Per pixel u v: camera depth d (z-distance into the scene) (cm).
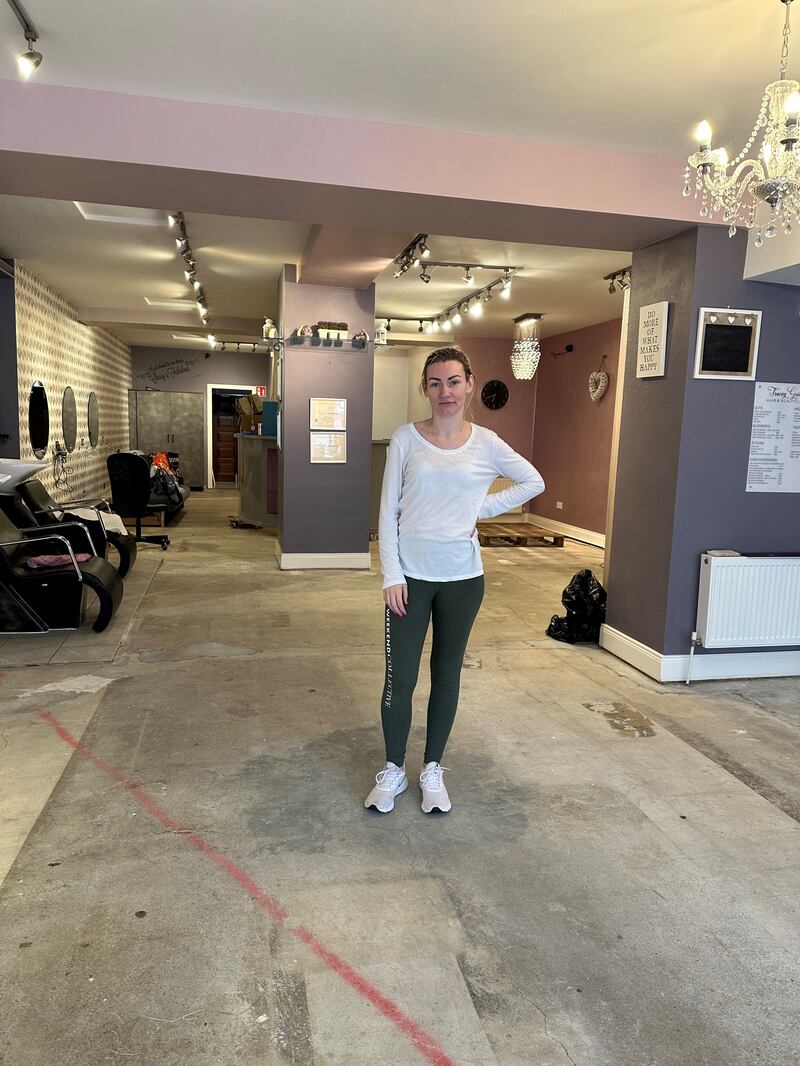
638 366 395
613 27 230
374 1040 150
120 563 573
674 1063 146
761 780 271
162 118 290
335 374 618
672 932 186
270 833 224
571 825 235
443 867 210
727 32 231
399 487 223
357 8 223
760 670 389
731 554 370
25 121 280
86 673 361
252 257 577
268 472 826
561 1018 157
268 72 267
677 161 340
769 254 340
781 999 165
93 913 185
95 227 508
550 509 984
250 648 409
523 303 752
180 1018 153
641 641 397
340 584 581
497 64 256
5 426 632
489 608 524
